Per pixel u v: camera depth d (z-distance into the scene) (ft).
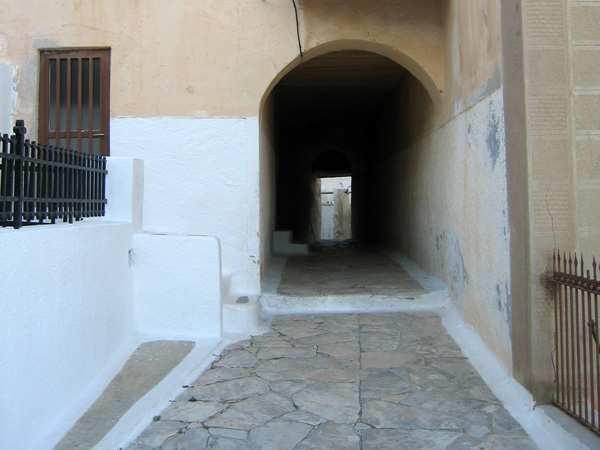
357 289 21.49
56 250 11.58
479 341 15.65
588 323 10.00
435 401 12.30
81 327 12.78
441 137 20.53
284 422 11.41
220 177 20.06
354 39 20.08
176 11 20.21
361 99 35.65
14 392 9.86
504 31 12.89
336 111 39.58
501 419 11.37
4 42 20.51
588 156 11.68
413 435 10.77
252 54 20.08
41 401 10.82
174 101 20.12
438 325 18.12
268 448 10.33
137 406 12.06
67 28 20.40
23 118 20.52
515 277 12.38
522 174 11.84
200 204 20.10
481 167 15.23
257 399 12.55
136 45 20.22
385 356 15.31
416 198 25.86
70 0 20.43
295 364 14.75
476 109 15.62
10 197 10.51
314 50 20.43
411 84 26.78
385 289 21.35
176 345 15.89
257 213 20.03
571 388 11.35
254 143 20.01
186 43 20.16
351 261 29.89
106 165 16.30
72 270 12.35
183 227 20.04
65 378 11.89
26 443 10.21
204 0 20.15
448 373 13.98
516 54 12.10
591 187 11.64
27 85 20.53
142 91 20.20
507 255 13.09
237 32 20.12
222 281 17.95
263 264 22.54
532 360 11.49
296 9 20.07
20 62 20.52
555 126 11.67
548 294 11.52
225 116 20.08
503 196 13.32
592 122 11.69
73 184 13.87
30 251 10.50
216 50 20.12
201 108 20.12
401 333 17.35
